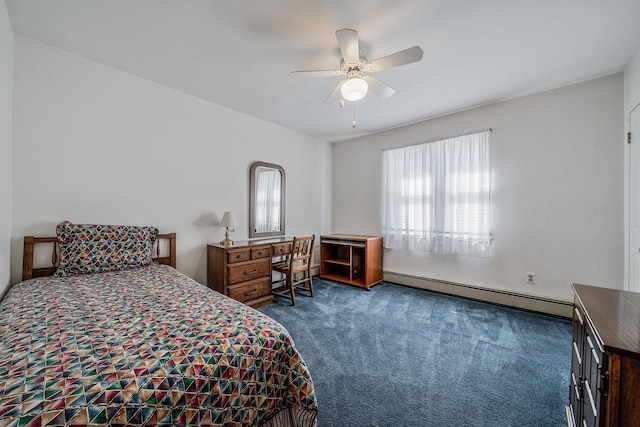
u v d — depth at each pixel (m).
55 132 2.09
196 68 2.38
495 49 2.06
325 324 2.62
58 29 1.87
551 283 2.79
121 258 2.20
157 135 2.67
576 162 2.64
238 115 3.42
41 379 0.75
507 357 2.02
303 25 1.81
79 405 0.67
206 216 3.09
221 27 1.83
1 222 1.67
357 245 3.94
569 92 2.67
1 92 1.65
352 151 4.67
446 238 3.46
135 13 1.70
